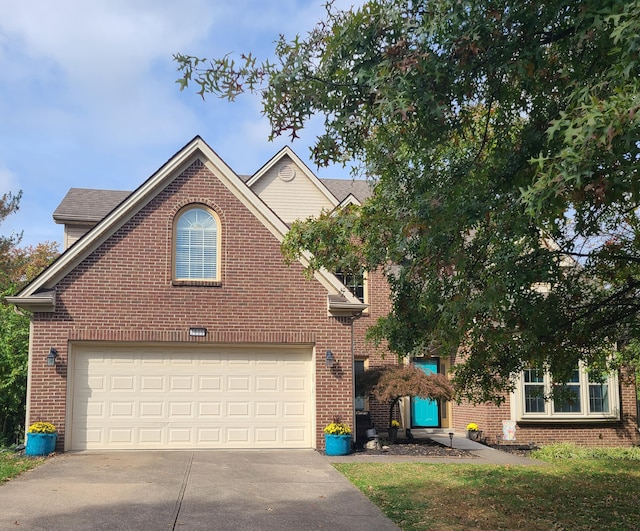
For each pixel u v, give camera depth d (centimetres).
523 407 1912
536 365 984
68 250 1502
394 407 2025
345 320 1612
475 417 1988
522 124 810
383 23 652
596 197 504
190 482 1136
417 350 975
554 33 668
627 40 488
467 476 1295
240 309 1573
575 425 1939
